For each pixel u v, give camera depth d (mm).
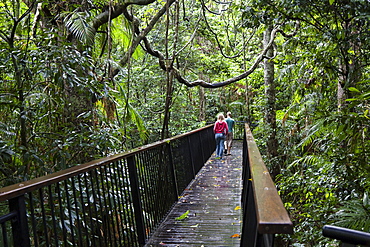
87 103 4867
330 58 5996
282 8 6461
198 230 4695
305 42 7227
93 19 5820
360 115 3971
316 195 6438
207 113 27875
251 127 17875
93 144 4348
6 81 4012
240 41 18484
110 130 4855
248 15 6844
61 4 5191
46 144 4371
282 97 14164
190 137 8734
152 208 4785
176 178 6621
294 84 7746
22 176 3553
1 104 3684
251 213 2307
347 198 4766
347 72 5746
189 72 17875
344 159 4922
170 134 16875
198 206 5961
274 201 1428
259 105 13836
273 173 11695
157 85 16203
